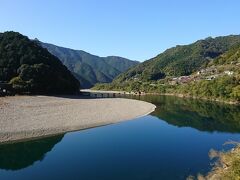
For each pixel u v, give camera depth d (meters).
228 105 96.31
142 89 188.88
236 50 196.25
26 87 103.88
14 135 42.06
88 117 58.75
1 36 133.12
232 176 20.42
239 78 114.94
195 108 87.19
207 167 30.53
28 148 38.53
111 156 35.16
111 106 78.25
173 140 43.91
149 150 37.94
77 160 33.56
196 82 147.88
